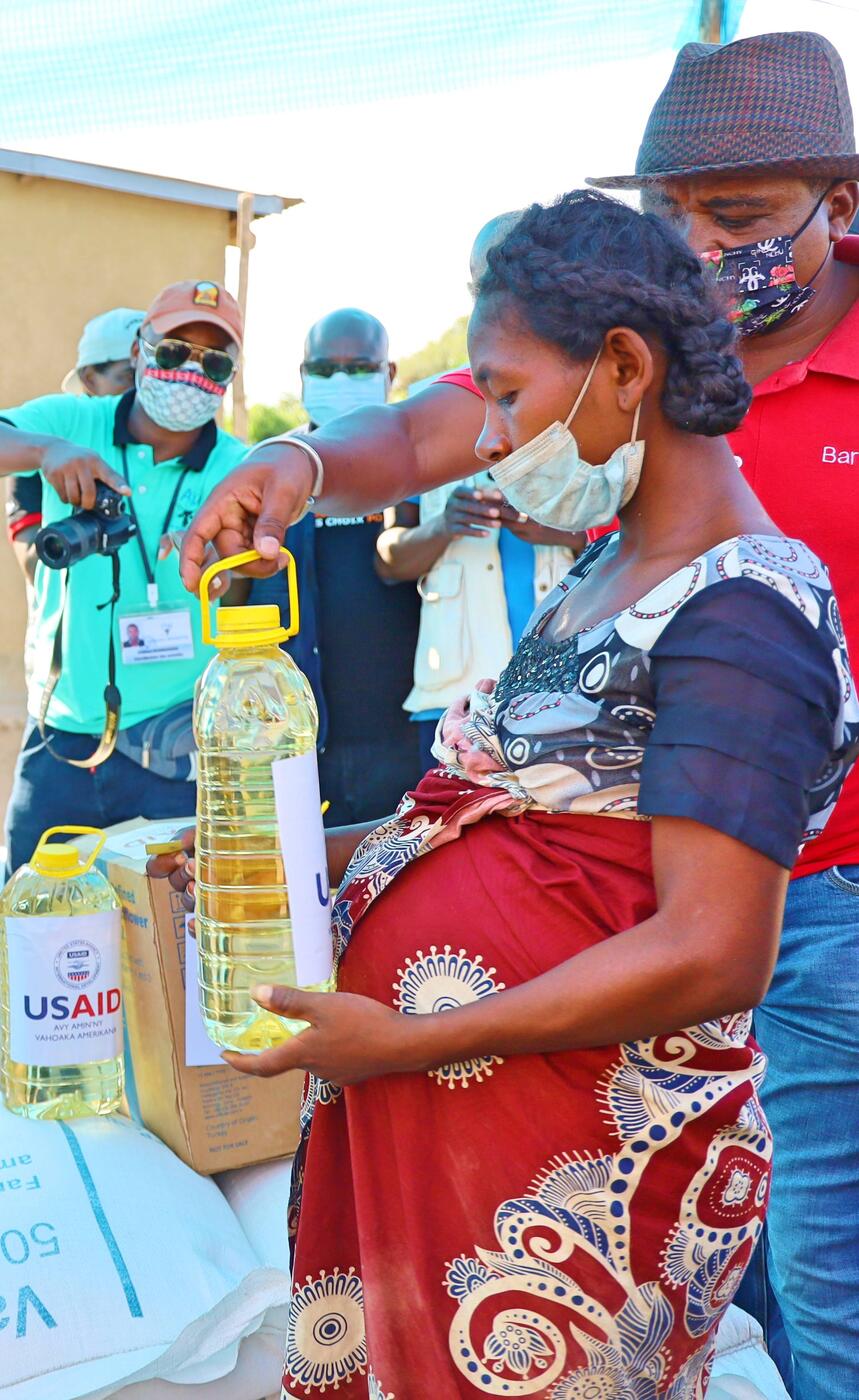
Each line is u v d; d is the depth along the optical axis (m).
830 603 1.23
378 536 3.62
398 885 1.38
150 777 3.29
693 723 1.15
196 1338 1.72
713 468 1.28
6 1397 1.62
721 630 1.16
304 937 1.30
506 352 1.25
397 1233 1.35
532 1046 1.20
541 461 1.26
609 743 1.25
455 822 1.34
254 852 1.36
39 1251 1.75
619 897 1.25
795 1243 1.84
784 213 1.73
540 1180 1.27
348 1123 1.38
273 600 3.50
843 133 1.77
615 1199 1.26
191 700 3.32
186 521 3.30
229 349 3.24
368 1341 1.38
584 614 1.35
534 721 1.30
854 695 1.27
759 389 1.81
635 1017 1.17
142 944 2.06
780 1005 1.85
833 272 1.84
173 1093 2.04
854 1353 1.80
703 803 1.13
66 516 3.28
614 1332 1.27
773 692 1.14
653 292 1.20
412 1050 1.21
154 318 3.17
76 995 1.99
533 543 3.48
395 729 3.65
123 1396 1.68
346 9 2.67
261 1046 1.35
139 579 3.27
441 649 3.53
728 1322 1.98
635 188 1.84
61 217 5.55
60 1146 1.94
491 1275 1.29
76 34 2.56
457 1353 1.31
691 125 1.76
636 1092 1.25
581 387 1.23
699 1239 1.29
